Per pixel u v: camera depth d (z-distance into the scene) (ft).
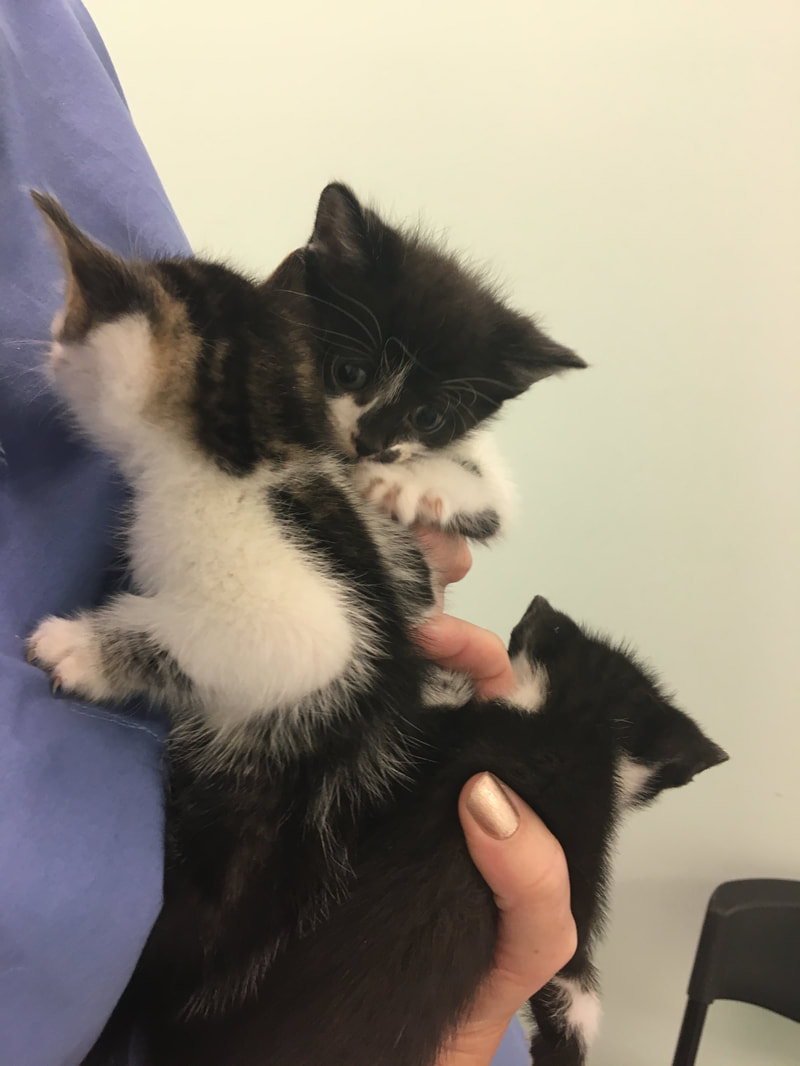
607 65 1.00
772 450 1.11
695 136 1.02
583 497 1.18
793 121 1.00
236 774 0.60
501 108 1.03
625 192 1.05
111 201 0.69
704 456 1.13
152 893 0.49
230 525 0.56
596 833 0.70
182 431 0.56
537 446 1.16
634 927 1.31
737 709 1.21
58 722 0.51
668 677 1.21
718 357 1.10
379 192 1.08
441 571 0.80
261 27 1.01
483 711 0.73
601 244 1.08
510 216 1.08
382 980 0.58
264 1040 0.56
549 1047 0.87
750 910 1.13
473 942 0.61
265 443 0.58
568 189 1.06
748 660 1.19
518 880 0.60
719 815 1.25
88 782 0.49
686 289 1.08
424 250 0.92
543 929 0.61
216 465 0.56
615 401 1.13
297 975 0.57
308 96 1.04
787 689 1.18
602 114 1.02
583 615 1.23
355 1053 0.56
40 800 0.46
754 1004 1.17
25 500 0.57
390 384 0.83
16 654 0.53
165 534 0.57
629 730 0.78
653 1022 1.34
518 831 0.62
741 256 1.06
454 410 0.88
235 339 0.58
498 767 0.67
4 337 0.57
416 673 0.66
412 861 0.61
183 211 1.10
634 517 1.18
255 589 0.56
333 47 1.02
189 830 0.59
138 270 0.57
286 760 0.61
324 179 1.08
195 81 1.04
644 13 0.98
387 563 0.66
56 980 0.43
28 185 0.62
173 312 0.56
